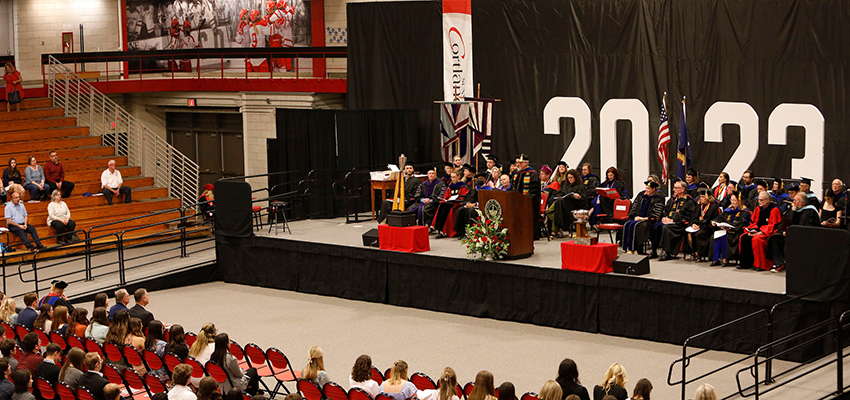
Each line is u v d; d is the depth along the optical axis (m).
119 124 24.36
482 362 11.94
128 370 9.08
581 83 18.50
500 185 16.06
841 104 15.53
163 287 16.75
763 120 16.39
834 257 11.14
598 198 15.84
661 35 17.42
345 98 22.33
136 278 16.55
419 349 12.59
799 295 11.31
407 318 14.38
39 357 9.23
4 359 8.42
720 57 16.75
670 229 13.87
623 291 12.96
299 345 12.87
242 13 24.94
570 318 13.51
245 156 22.97
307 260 16.27
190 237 21.06
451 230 16.38
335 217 19.52
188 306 15.35
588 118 18.47
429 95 20.45
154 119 25.16
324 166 19.55
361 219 18.89
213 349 9.50
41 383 8.75
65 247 16.20
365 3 20.80
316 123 19.34
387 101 20.92
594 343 12.77
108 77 25.23
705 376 10.91
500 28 19.31
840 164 15.64
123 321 9.94
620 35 17.91
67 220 18.77
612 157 18.28
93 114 23.23
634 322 12.93
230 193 17.06
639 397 7.42
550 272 13.55
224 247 17.34
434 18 20.16
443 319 14.29
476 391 7.43
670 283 12.50
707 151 17.09
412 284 15.06
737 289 11.98
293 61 24.27
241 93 22.64
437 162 20.08
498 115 19.61
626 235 14.20
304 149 19.30
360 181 19.86
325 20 24.05
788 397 9.59
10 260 17.95
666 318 12.63
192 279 17.17
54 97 23.69
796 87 15.96
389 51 20.73
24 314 11.31
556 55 18.73
